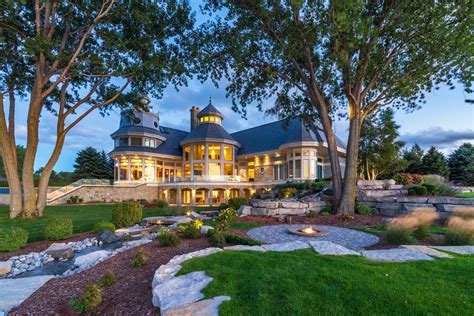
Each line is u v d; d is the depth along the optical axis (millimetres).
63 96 15000
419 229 7250
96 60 12578
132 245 7742
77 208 20047
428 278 3727
